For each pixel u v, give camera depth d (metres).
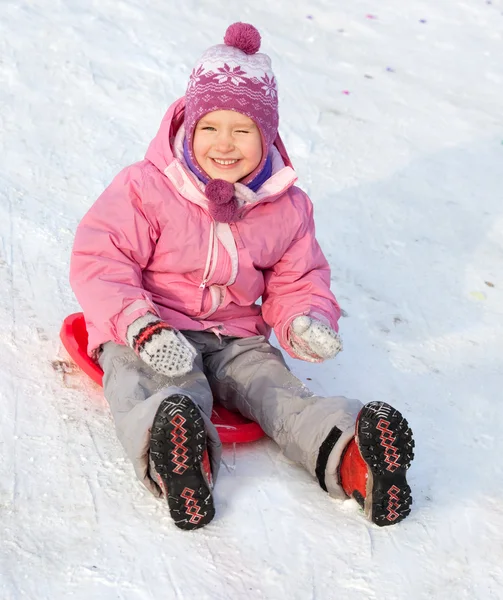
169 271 2.10
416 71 4.52
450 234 3.27
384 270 3.01
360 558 1.77
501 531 1.91
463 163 3.75
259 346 2.17
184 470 1.69
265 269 2.24
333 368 2.45
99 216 2.03
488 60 4.77
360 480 1.79
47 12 4.23
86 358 2.15
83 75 3.78
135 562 1.67
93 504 1.80
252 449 2.04
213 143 2.02
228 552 1.72
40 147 3.25
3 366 2.17
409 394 2.38
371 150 3.74
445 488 2.02
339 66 4.41
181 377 1.97
